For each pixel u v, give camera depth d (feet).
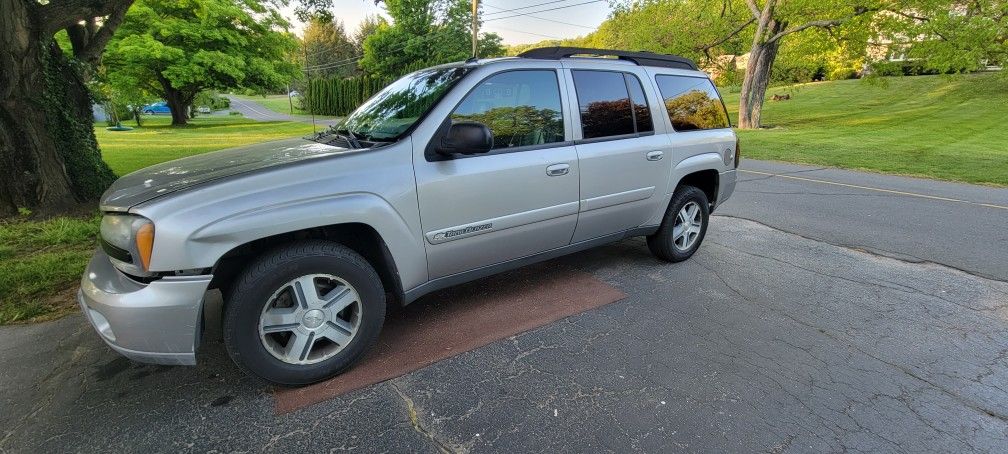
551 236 11.37
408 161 8.92
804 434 7.43
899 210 22.12
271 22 110.63
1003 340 10.37
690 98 14.26
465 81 9.84
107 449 7.02
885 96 106.01
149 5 93.81
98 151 23.21
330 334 8.54
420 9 156.97
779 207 22.71
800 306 11.93
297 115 170.09
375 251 9.35
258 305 7.75
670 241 14.25
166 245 7.02
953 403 8.23
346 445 7.14
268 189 7.71
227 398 8.18
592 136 11.66
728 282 13.41
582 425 7.61
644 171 12.70
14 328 10.46
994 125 62.54
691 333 10.53
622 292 12.62
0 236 16.78
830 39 62.18
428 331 10.47
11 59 18.71
